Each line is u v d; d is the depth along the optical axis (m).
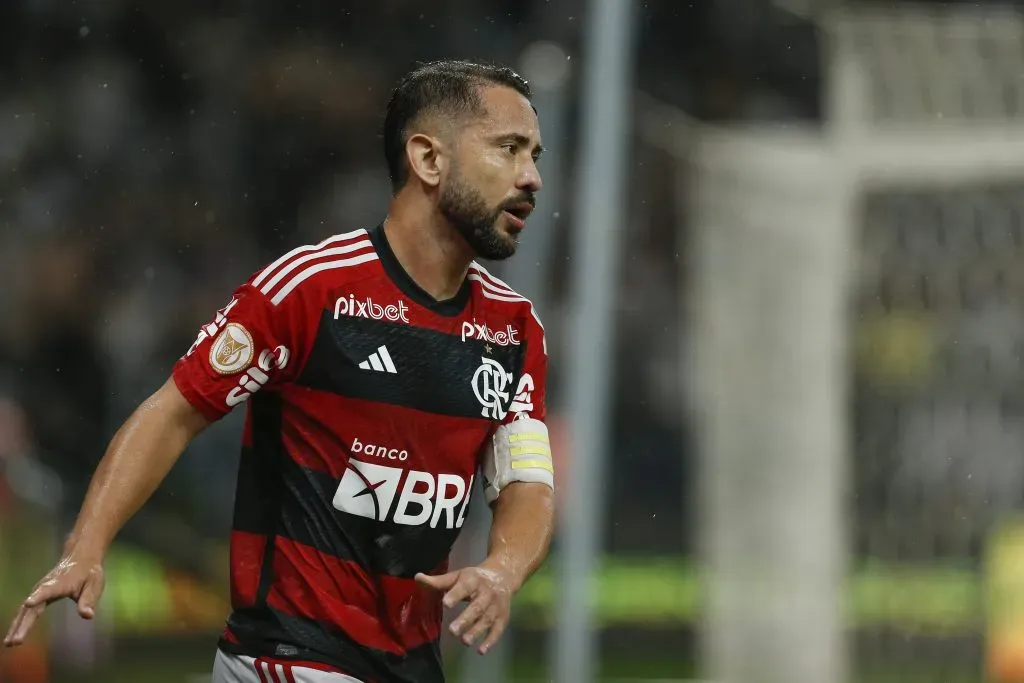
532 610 39.66
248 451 9.75
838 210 23.58
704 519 23.78
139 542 41.22
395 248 9.71
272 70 53.69
